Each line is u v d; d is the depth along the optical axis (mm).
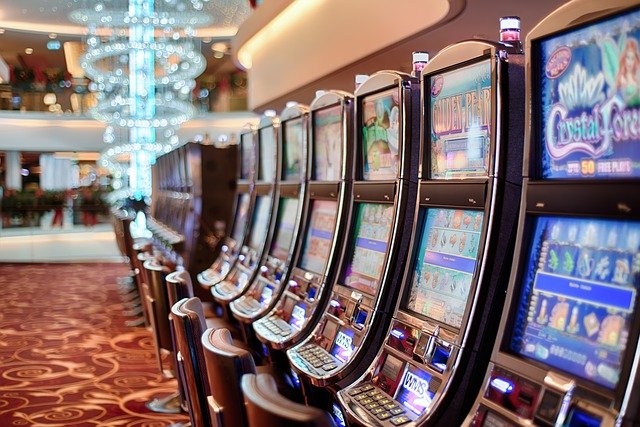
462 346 2148
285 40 7410
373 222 3139
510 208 2172
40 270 12219
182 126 19844
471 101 2279
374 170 3109
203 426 2488
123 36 15289
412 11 4664
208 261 7117
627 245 1599
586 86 1688
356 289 3078
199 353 2455
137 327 7008
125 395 4727
